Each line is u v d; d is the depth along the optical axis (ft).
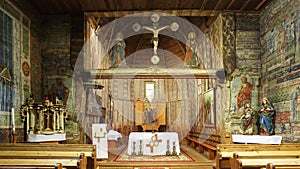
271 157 24.06
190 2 37.65
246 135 34.30
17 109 31.68
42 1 36.22
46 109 33.40
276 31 34.42
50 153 24.17
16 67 31.96
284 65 32.27
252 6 38.22
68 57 39.75
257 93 38.78
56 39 40.06
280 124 32.96
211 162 36.73
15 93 31.35
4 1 29.58
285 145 25.89
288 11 31.35
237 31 39.58
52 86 39.40
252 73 38.99
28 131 32.40
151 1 37.22
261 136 32.68
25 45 34.68
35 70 37.65
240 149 25.63
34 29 37.83
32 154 24.08
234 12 39.81
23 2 34.47
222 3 37.63
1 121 27.86
